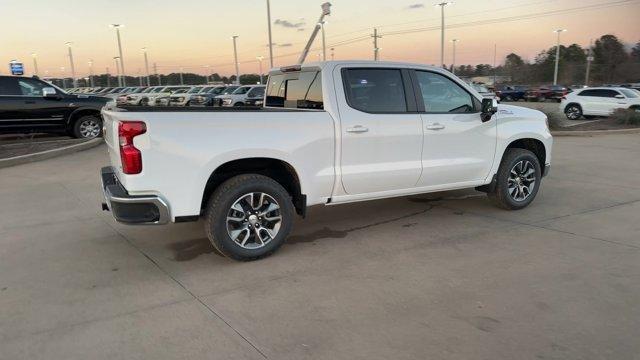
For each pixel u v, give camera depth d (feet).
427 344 10.92
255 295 13.53
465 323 11.80
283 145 15.88
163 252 17.03
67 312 12.66
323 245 17.61
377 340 11.12
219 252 16.71
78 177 30.04
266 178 15.94
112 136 15.60
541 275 14.53
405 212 21.83
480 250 16.80
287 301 13.14
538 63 304.09
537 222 19.98
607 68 270.87
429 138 18.78
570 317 12.00
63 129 46.57
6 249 17.37
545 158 22.54
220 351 10.78
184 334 11.50
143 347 10.98
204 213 15.74
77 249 17.35
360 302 13.01
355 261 15.99
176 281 14.55
